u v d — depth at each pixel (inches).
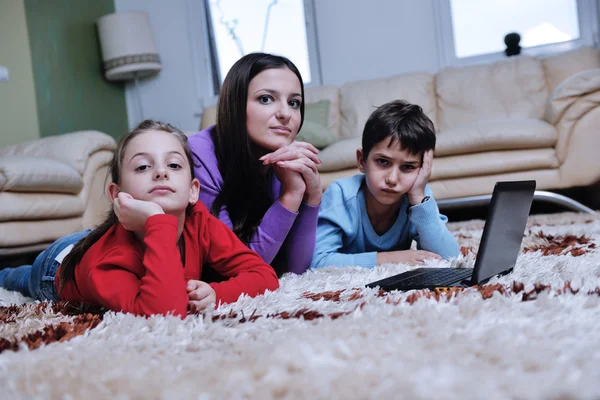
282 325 30.5
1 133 147.8
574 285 35.1
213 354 26.5
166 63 200.8
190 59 199.0
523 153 119.3
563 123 117.7
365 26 178.4
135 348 28.3
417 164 53.9
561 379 19.7
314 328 28.5
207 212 45.0
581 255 52.8
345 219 58.3
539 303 30.9
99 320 35.5
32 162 99.4
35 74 162.2
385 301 34.6
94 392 22.0
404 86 158.2
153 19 200.8
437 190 123.4
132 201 38.2
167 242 36.7
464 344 24.3
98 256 39.4
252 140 51.8
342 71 181.3
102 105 191.5
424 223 56.2
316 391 20.2
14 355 28.2
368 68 178.9
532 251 56.6
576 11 161.2
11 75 153.5
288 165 48.0
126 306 36.4
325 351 24.1
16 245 96.0
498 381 20.0
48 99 166.7
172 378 22.9
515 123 121.2
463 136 120.8
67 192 110.1
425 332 26.7
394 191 53.8
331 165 130.2
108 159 122.1
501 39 169.2
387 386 19.8
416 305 32.0
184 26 198.7
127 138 41.4
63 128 171.9
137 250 39.9
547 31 165.0
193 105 199.5
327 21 181.8
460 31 172.1
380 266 51.7
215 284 40.1
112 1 202.5
